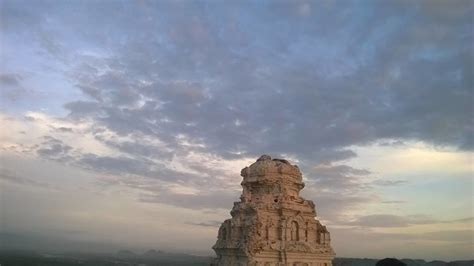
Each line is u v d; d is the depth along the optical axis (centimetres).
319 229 9456
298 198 9469
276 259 8744
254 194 9425
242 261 8675
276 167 9338
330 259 9350
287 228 8912
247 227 8838
